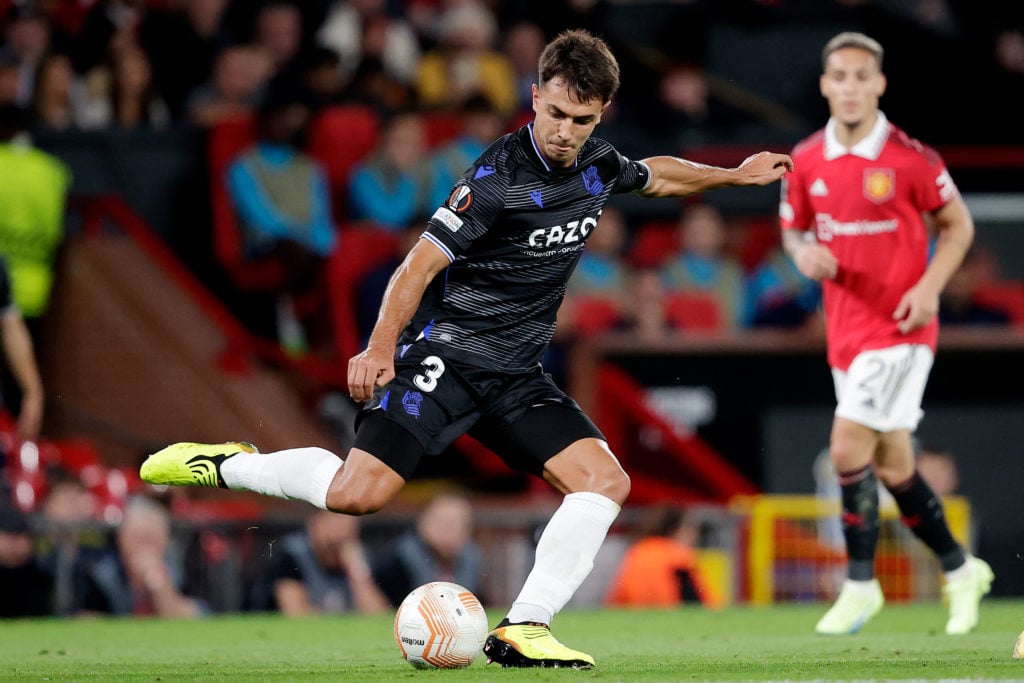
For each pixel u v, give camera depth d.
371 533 36.56
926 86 59.19
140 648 23.42
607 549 38.47
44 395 41.44
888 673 16.84
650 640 24.45
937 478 39.00
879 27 59.06
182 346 42.06
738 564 38.59
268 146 44.19
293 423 42.56
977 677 16.25
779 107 58.03
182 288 43.16
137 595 34.53
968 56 59.00
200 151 45.06
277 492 17.98
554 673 16.77
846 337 25.03
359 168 45.31
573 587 17.73
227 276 44.09
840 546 38.91
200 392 41.91
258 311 43.91
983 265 48.53
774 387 43.25
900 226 24.44
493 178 16.95
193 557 35.06
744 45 58.56
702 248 47.41
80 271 42.31
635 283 46.72
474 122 47.25
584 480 17.59
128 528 34.66
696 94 53.31
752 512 38.78
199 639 25.78
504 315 17.72
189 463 18.30
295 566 35.28
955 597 25.83
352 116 45.72
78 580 34.41
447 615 17.48
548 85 16.45
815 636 25.19
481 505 38.47
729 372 43.22
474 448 42.75
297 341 44.12
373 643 24.28
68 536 34.56
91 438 41.50
